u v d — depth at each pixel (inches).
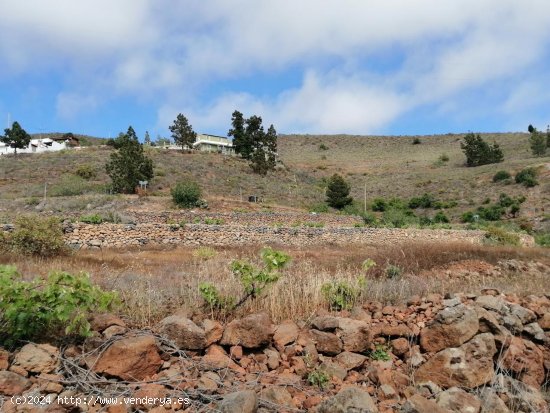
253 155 2213.3
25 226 543.2
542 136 2918.3
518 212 1733.5
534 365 189.9
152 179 1546.5
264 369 174.6
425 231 1082.7
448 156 3299.7
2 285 156.9
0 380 136.3
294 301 230.2
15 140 2194.9
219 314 212.1
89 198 1234.0
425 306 225.0
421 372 178.7
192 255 636.1
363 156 3698.3
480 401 154.6
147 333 173.9
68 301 158.4
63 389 144.1
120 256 588.4
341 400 137.1
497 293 252.8
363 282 255.9
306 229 945.5
